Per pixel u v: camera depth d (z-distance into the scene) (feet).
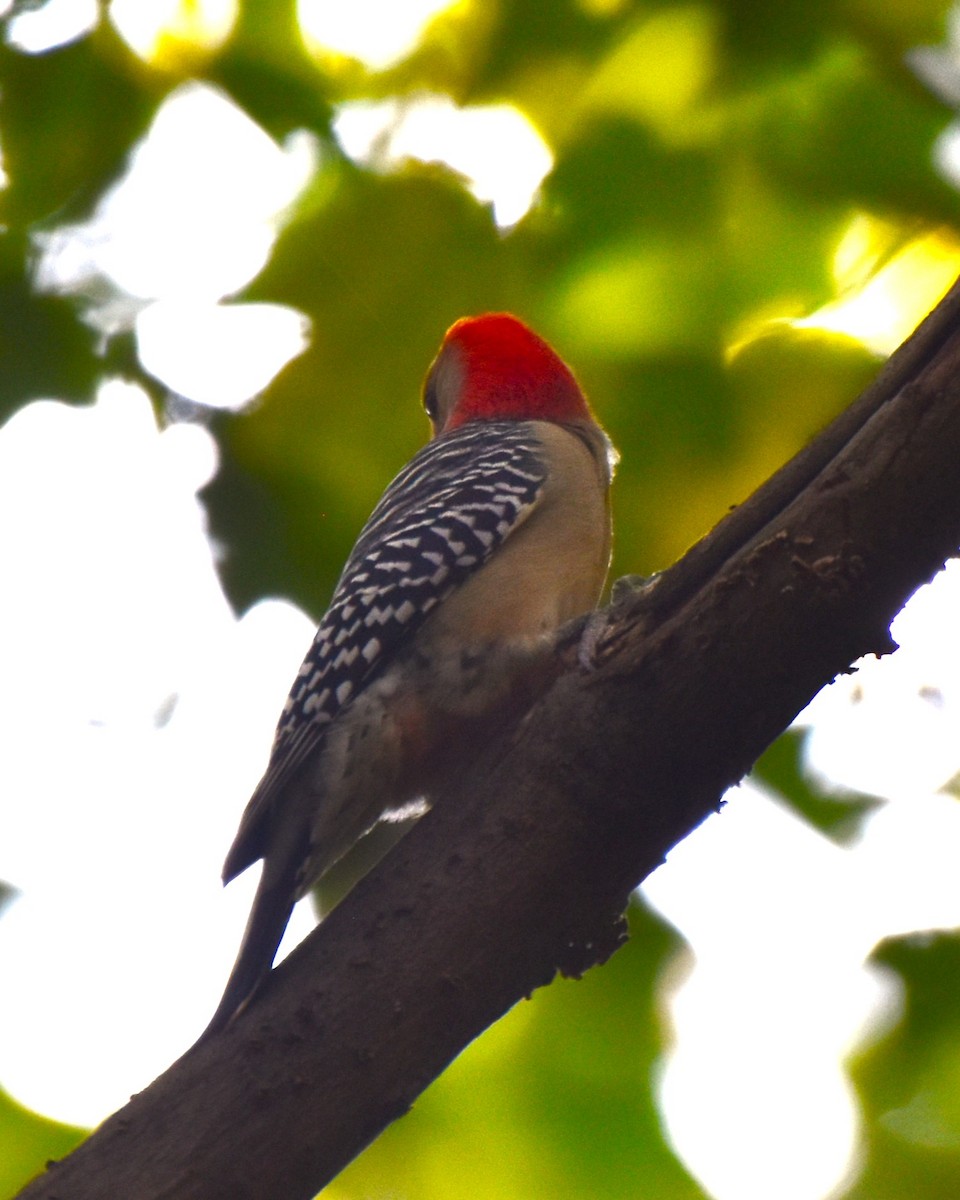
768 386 37.37
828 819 35.55
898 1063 35.45
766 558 21.34
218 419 37.14
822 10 36.65
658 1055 35.24
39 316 36.94
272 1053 21.15
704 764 21.89
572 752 21.94
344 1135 21.16
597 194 37.65
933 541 21.02
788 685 21.57
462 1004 21.71
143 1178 20.39
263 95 38.17
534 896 21.94
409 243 37.60
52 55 37.68
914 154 37.35
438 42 39.34
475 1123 35.17
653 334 37.88
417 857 22.31
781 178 37.60
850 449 21.30
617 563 37.19
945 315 21.06
